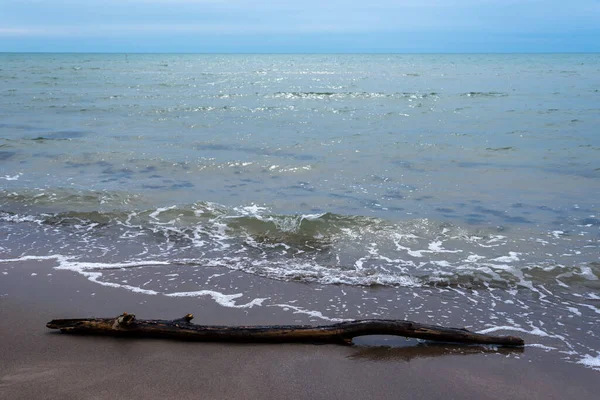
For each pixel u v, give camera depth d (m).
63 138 17.30
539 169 13.17
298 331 5.11
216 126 20.23
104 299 6.17
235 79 50.94
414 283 6.80
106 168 13.34
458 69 75.12
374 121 21.62
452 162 14.02
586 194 10.96
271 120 21.91
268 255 7.82
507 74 59.59
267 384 4.39
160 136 17.95
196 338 5.09
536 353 5.05
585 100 29.12
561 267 7.18
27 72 59.25
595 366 4.83
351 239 8.45
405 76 56.28
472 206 10.26
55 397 4.09
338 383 4.44
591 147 15.66
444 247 8.09
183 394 4.19
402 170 13.21
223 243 8.31
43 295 6.25
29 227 8.96
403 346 5.14
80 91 34.50
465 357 4.95
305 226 8.90
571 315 5.91
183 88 38.56
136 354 4.82
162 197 10.80
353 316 5.84
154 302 6.11
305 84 43.88
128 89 36.84
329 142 16.78
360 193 11.23
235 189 11.53
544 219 9.39
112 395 4.14
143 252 7.87
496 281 6.85
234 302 6.17
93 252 7.83
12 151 15.13
